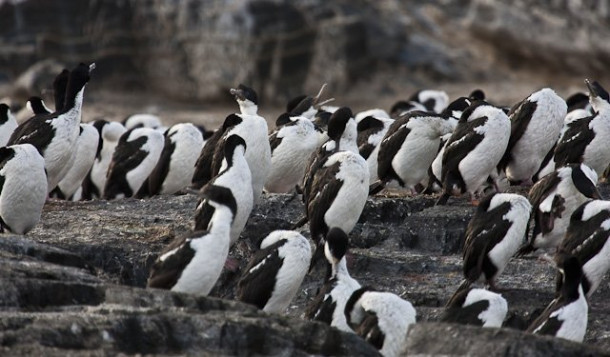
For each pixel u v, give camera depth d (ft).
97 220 52.95
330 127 53.16
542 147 55.42
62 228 52.34
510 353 34.47
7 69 145.18
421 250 51.90
